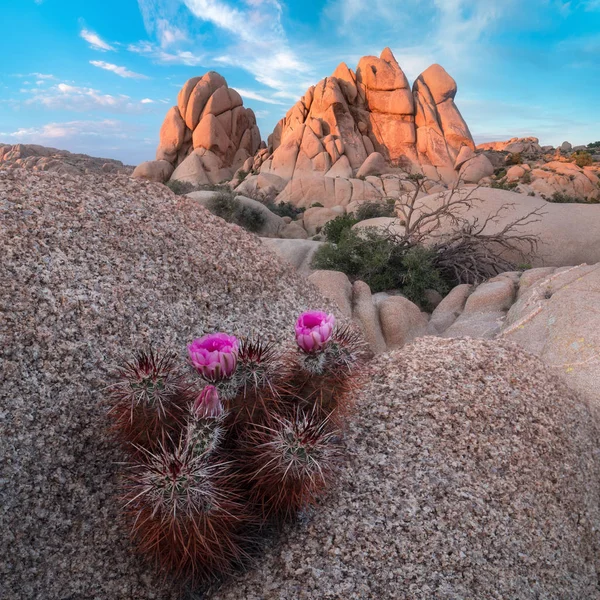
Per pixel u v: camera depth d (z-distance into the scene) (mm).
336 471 3285
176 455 2301
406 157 61469
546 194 46469
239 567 2881
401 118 62250
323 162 57031
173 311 4793
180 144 67875
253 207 31703
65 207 5266
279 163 58438
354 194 45188
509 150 80312
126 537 3094
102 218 5359
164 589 2889
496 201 19516
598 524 3531
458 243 16719
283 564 2852
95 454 3416
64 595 2848
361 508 3156
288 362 2926
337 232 21266
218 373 2533
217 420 2410
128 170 87812
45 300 4156
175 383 2768
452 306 11094
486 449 3654
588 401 4891
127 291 4656
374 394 4133
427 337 5172
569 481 3652
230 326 5039
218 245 5988
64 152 102438
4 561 2896
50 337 3910
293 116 63750
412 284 13914
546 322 7922
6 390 3484
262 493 2771
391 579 2779
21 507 3080
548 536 3250
